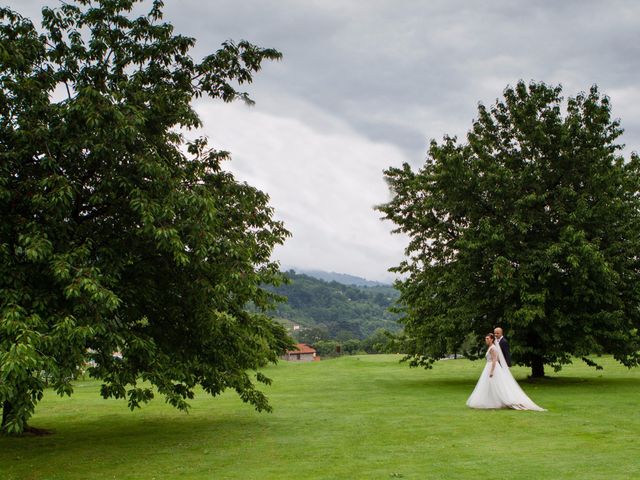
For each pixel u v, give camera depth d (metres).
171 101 13.20
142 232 11.01
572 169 24.09
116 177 10.96
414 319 26.02
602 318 22.53
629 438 11.00
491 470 8.61
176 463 10.05
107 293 9.65
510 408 15.56
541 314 21.11
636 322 24.00
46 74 12.01
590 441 10.79
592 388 21.00
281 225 15.24
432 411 15.79
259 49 14.18
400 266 27.25
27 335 8.46
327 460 9.86
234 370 13.68
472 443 10.92
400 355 58.75
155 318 13.19
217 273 11.96
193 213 11.03
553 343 23.73
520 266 22.41
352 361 47.31
